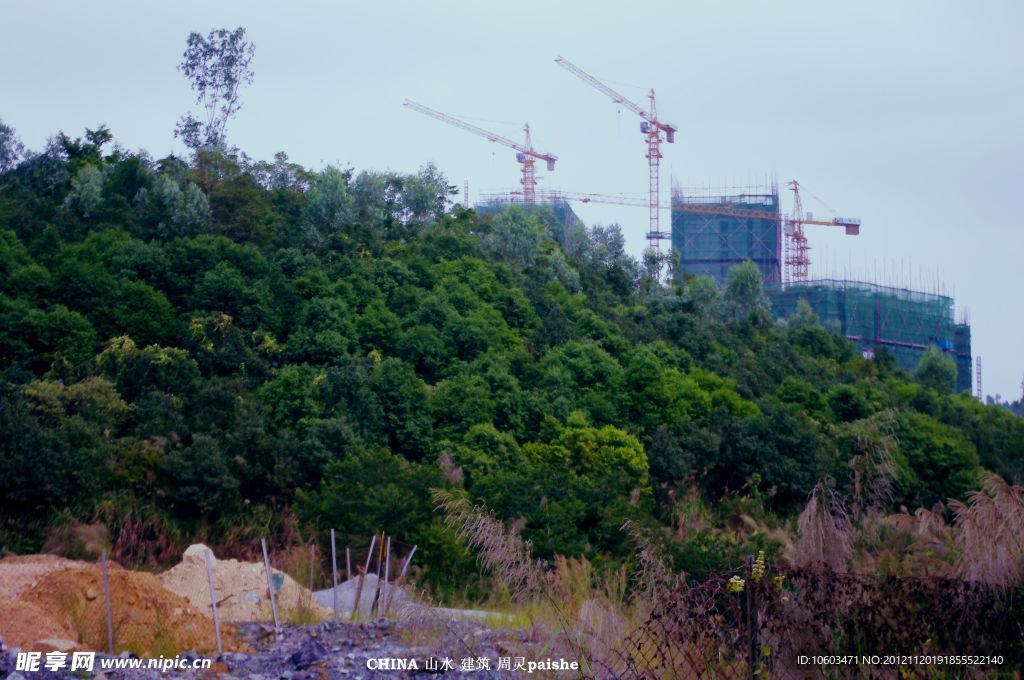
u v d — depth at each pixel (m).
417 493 31.53
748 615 9.48
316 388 46.38
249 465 37.50
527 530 28.69
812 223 177.38
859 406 59.06
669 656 9.48
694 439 44.50
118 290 54.38
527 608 12.41
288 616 15.80
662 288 95.81
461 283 67.12
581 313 69.50
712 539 20.19
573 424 47.66
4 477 32.47
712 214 161.75
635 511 28.77
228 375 50.47
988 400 98.56
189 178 78.56
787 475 41.62
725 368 66.75
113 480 35.28
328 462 38.81
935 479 44.75
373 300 60.91
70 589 12.48
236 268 60.94
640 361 55.66
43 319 49.69
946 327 137.75
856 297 129.12
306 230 73.69
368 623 14.29
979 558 10.87
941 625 10.21
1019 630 10.45
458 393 48.91
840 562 11.65
